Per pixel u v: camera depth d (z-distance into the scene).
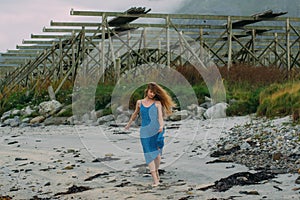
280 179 6.74
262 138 9.75
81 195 6.49
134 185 6.91
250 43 27.75
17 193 6.73
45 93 20.42
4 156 9.70
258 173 7.17
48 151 10.17
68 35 27.14
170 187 6.69
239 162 8.08
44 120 16.78
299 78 17.22
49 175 7.79
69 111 16.67
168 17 22.31
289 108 12.72
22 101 20.48
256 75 18.30
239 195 6.07
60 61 23.97
